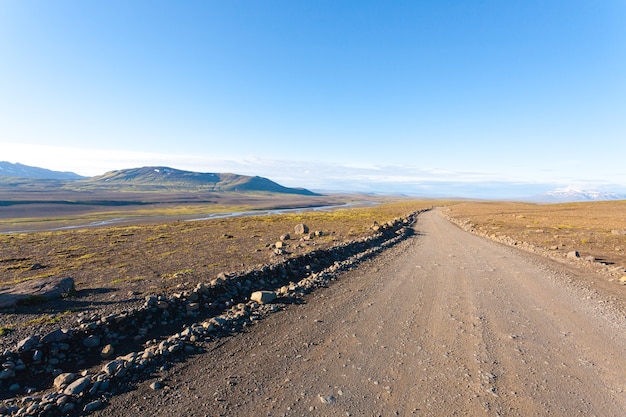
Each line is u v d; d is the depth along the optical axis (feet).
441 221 181.68
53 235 99.45
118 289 35.88
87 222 341.82
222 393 16.87
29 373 18.57
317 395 16.74
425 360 20.71
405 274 47.75
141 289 35.86
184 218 396.37
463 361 20.56
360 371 19.27
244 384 17.76
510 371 19.21
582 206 354.54
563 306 32.24
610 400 16.20
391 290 38.58
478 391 17.04
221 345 22.86
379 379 18.35
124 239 87.71
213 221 168.35
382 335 24.86
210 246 74.02
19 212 512.22
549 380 18.16
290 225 138.62
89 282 39.58
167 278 41.78
